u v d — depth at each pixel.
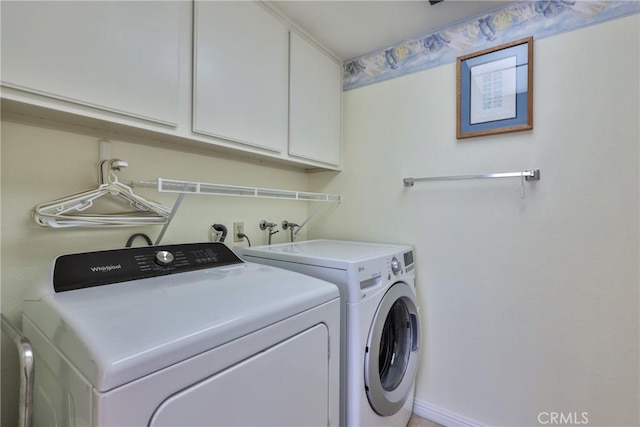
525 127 1.49
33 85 0.83
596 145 1.35
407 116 1.87
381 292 1.36
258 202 1.89
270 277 1.09
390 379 1.53
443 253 1.74
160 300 0.80
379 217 1.97
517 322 1.53
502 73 1.56
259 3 1.48
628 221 1.29
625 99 1.29
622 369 1.31
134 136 1.28
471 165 1.66
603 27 1.33
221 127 1.31
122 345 0.56
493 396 1.59
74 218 1.03
